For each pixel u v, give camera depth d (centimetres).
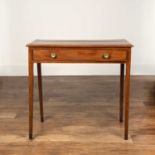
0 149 186
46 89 341
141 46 420
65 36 416
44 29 414
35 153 180
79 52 190
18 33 413
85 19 411
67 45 189
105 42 206
